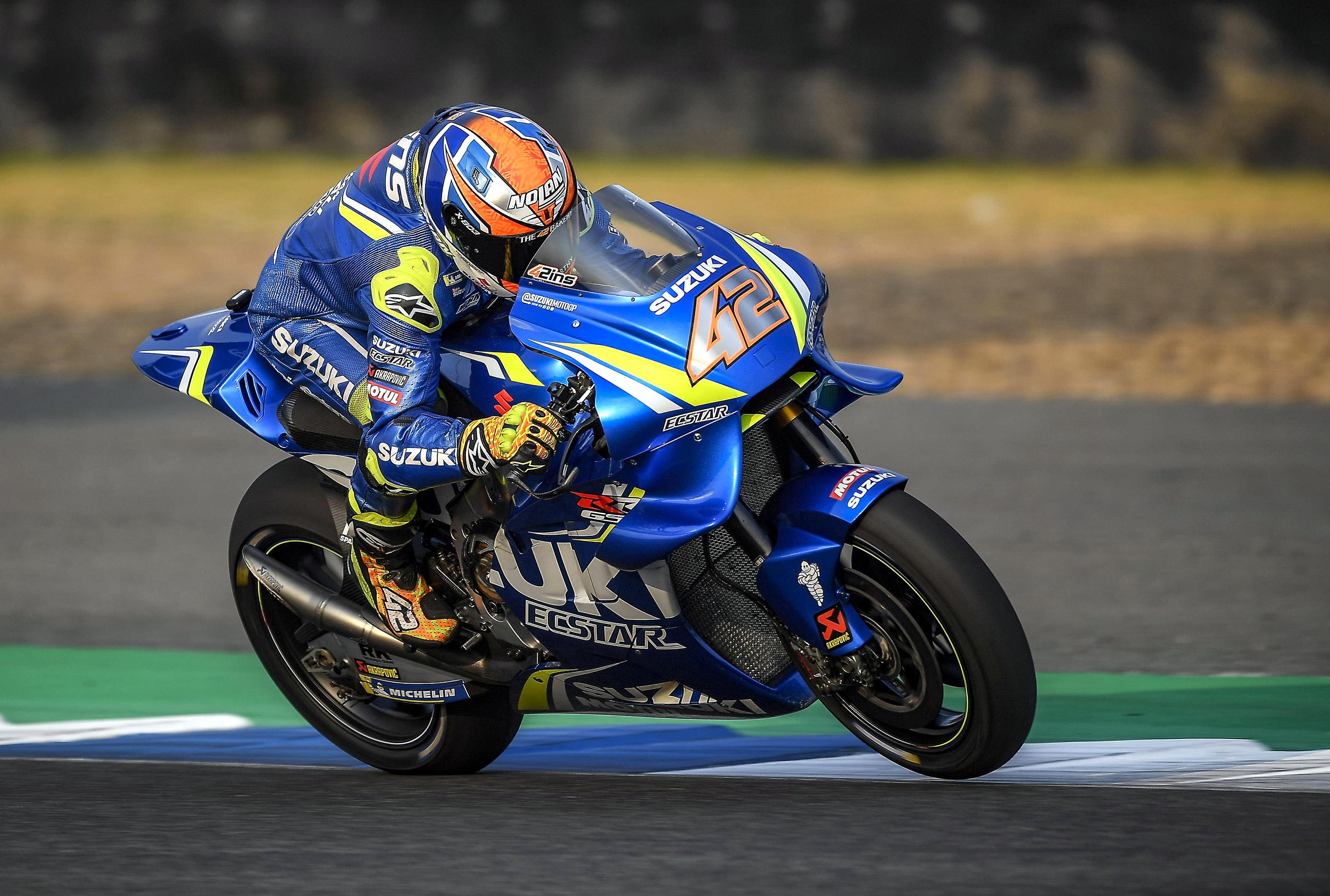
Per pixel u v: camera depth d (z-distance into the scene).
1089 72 90.62
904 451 31.66
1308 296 49.56
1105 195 73.81
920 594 12.51
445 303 13.08
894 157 88.62
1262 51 91.56
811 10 93.75
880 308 49.25
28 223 65.69
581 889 10.98
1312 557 23.73
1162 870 11.03
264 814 13.13
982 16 92.94
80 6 93.94
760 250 13.27
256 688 18.62
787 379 12.82
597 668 13.60
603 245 13.04
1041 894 10.63
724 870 11.28
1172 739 15.29
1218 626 20.27
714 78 92.00
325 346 13.81
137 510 28.25
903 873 11.11
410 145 13.34
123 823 12.85
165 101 92.62
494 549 13.52
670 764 14.82
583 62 93.25
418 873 11.42
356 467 13.78
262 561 15.21
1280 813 12.30
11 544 26.03
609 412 12.31
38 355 44.75
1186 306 48.69
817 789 13.43
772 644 13.63
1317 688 17.42
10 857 11.95
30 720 17.22
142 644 20.66
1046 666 18.61
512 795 13.69
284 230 63.88
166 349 15.38
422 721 15.07
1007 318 47.53
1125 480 28.94
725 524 13.05
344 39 94.44
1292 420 34.66
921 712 12.95
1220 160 87.00
